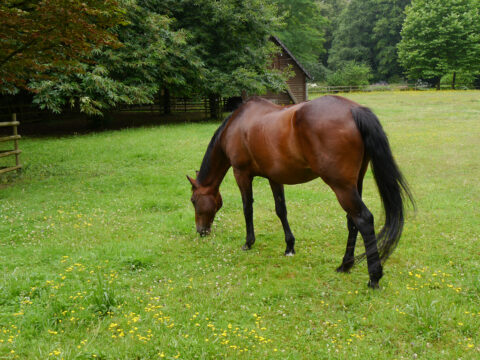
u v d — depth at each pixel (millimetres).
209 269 4426
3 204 6922
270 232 5656
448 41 52781
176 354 2840
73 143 12695
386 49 64312
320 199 7148
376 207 6805
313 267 4457
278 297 3752
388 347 2914
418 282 3883
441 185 7684
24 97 19516
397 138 13133
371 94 44156
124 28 15703
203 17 18891
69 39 7789
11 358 2787
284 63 31859
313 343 2996
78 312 3395
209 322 3303
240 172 4746
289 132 3875
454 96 35812
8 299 3643
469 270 4109
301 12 51906
